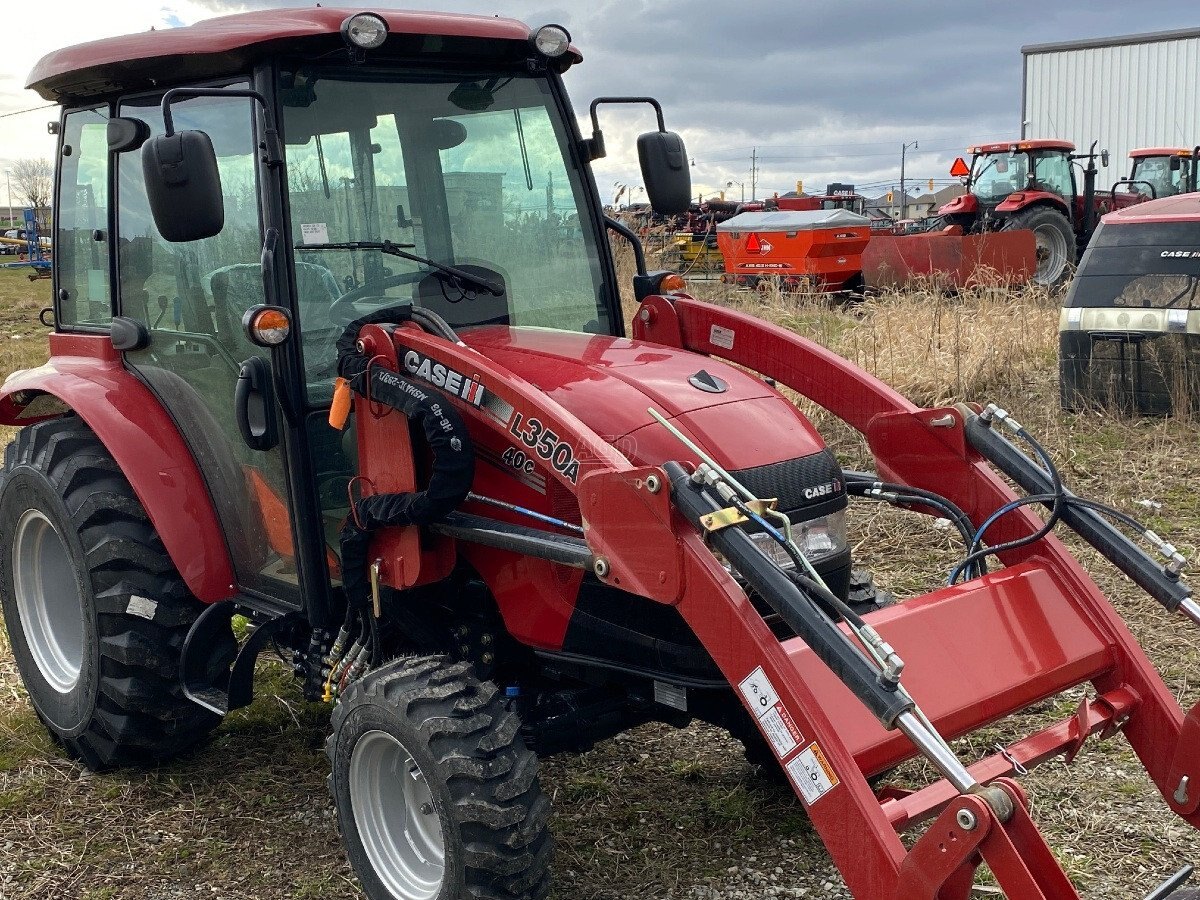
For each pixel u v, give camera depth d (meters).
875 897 2.45
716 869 3.48
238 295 3.63
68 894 3.48
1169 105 20.88
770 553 3.02
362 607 3.42
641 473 2.74
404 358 3.27
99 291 4.38
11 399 4.60
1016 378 8.36
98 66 3.70
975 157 15.84
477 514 3.33
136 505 3.98
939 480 3.49
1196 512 6.12
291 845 3.71
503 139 3.83
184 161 2.98
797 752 2.57
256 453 3.68
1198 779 2.88
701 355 3.62
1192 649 4.65
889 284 13.40
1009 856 2.25
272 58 3.38
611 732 3.35
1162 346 7.31
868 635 2.47
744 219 16.77
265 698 4.74
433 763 2.91
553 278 3.94
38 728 4.58
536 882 2.94
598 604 3.17
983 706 2.83
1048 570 3.21
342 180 3.53
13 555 4.45
